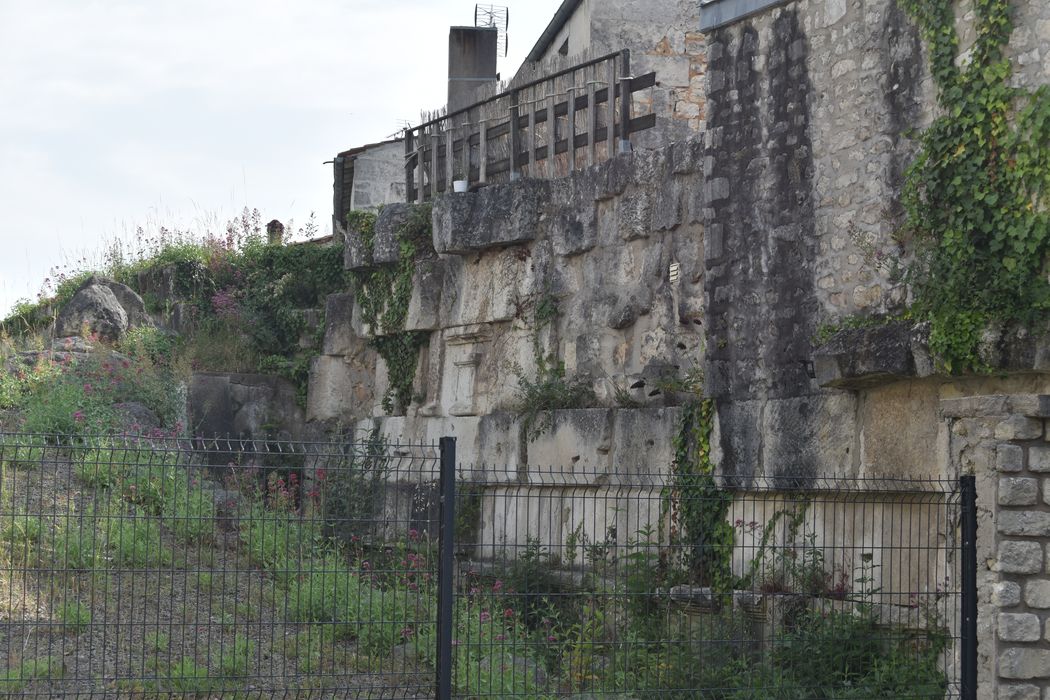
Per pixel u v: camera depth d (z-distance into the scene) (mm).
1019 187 7590
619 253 12320
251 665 8047
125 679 7426
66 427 12906
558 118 13703
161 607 8766
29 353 15844
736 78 10391
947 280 8023
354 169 21641
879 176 8945
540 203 13383
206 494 10969
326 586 8938
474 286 14211
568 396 12617
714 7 10547
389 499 13992
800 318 9633
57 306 19531
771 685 8062
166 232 20625
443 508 7098
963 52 8148
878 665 8141
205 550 9883
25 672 7352
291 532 9320
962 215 7957
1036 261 7473
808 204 9625
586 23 17281
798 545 9141
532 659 8516
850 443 9070
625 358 12188
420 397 15141
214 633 8523
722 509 10258
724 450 10297
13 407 14094
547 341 13125
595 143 13211
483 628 8930
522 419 12977
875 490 8242
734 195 10359
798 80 9781
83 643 8055
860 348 8594
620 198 12305
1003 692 7297
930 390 8359
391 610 8250
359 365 17094
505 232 13484
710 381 10461
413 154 15891
